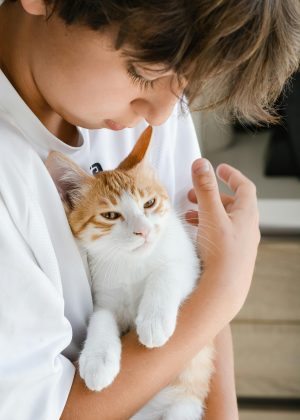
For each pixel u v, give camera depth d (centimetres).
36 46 76
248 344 172
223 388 102
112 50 68
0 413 70
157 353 85
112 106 76
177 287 95
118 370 83
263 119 90
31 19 77
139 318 89
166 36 64
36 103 85
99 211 101
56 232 84
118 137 110
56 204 82
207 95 78
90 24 66
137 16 62
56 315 75
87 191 101
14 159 75
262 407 167
